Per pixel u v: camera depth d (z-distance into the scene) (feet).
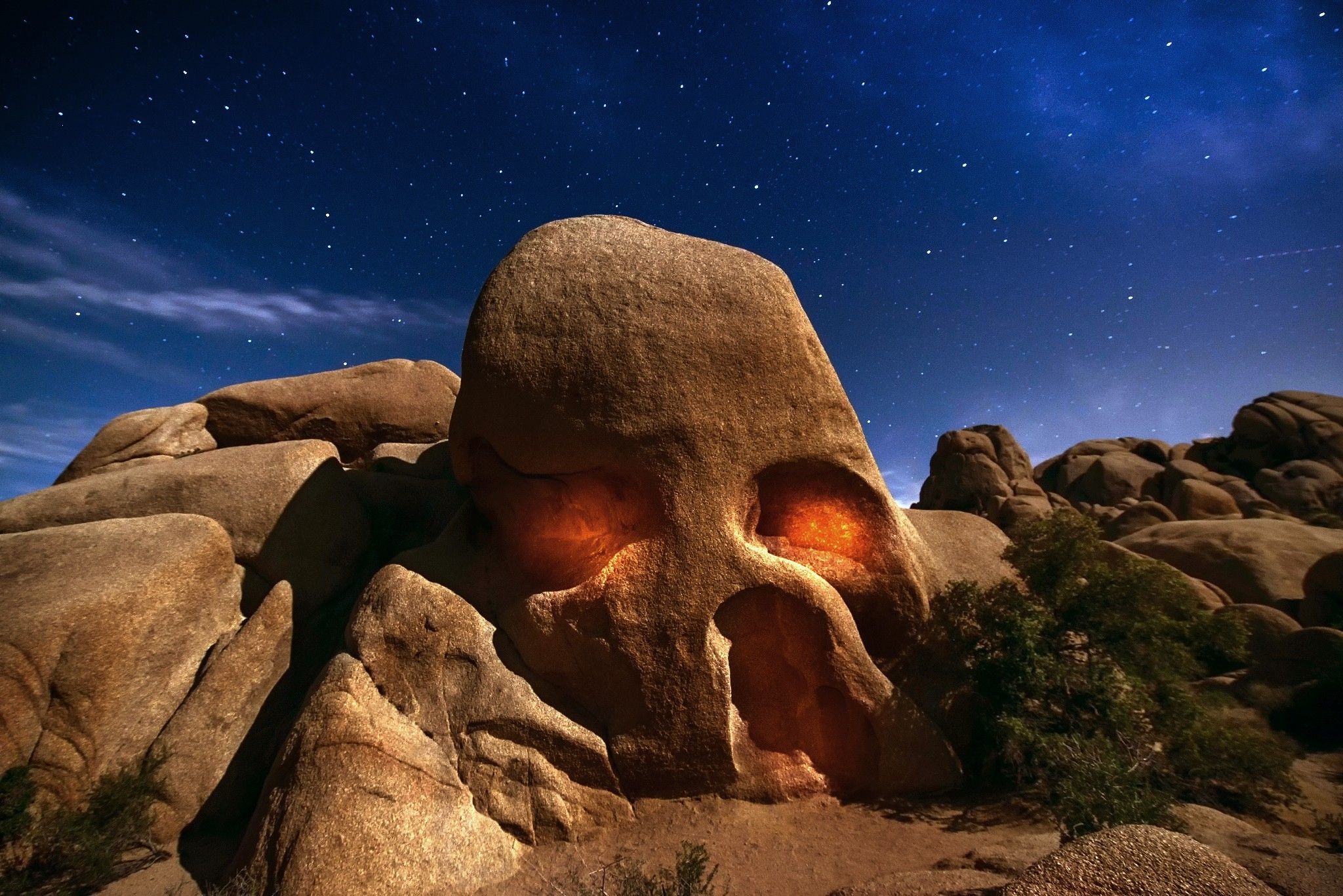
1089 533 25.61
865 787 21.67
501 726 21.43
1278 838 15.46
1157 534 53.21
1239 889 10.09
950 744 22.81
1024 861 15.30
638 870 17.83
